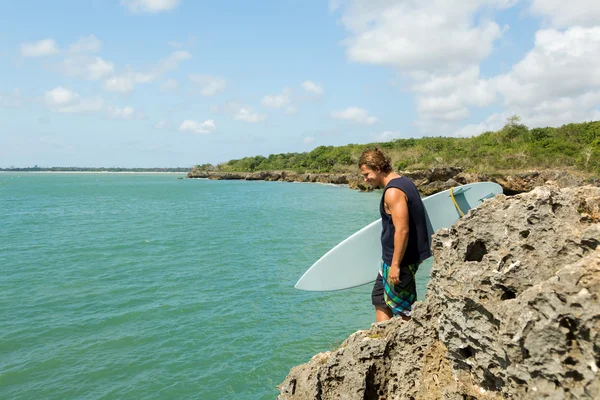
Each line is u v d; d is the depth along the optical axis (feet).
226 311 31.60
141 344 26.35
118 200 151.84
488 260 8.45
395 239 10.48
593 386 6.07
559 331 6.40
